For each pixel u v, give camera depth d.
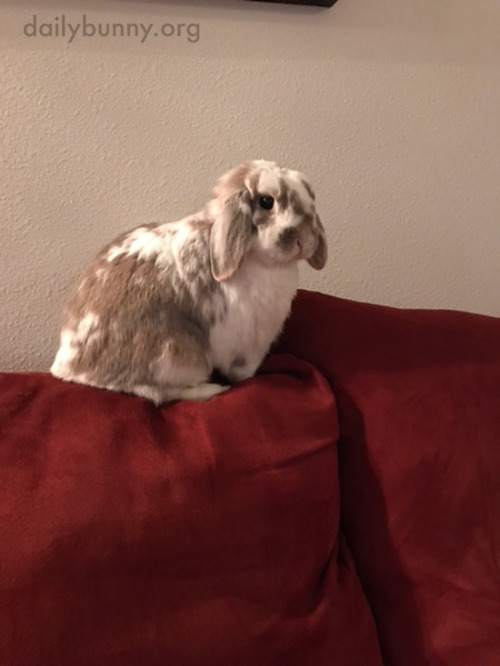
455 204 1.09
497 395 0.81
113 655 0.56
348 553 0.76
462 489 0.77
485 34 1.02
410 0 0.96
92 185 0.88
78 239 0.90
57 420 0.65
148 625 0.58
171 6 0.85
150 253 0.71
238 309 0.72
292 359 0.81
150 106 0.88
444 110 1.04
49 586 0.55
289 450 0.68
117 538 0.58
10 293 0.89
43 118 0.83
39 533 0.56
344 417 0.78
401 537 0.75
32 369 0.93
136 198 0.91
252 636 0.62
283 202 0.67
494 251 1.15
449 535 0.75
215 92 0.90
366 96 0.98
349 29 0.94
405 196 1.06
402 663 0.73
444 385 0.80
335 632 0.67
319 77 0.95
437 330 0.84
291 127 0.96
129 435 0.65
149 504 0.60
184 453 0.64
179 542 0.60
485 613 0.73
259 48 0.91
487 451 0.78
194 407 0.70
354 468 0.78
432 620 0.73
